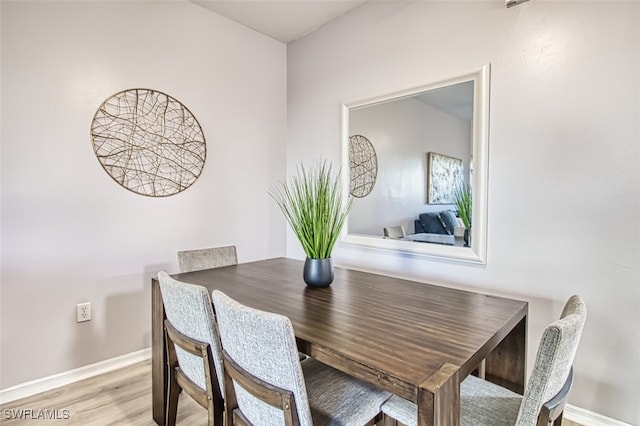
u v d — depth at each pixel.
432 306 1.43
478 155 2.06
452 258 2.22
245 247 3.10
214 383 1.27
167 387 1.69
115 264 2.31
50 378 2.06
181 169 2.63
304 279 1.76
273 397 0.96
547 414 0.95
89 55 2.16
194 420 1.77
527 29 1.87
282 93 3.37
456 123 2.19
